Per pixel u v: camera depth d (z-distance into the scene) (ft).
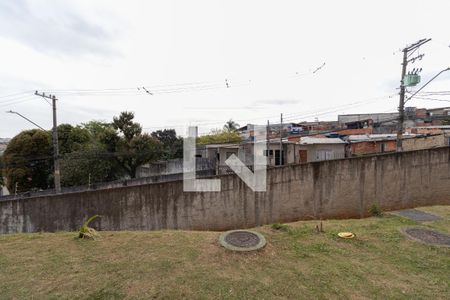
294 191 31.32
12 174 62.44
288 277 12.37
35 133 65.31
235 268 13.10
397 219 22.67
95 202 27.94
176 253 14.64
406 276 12.78
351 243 16.76
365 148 66.95
